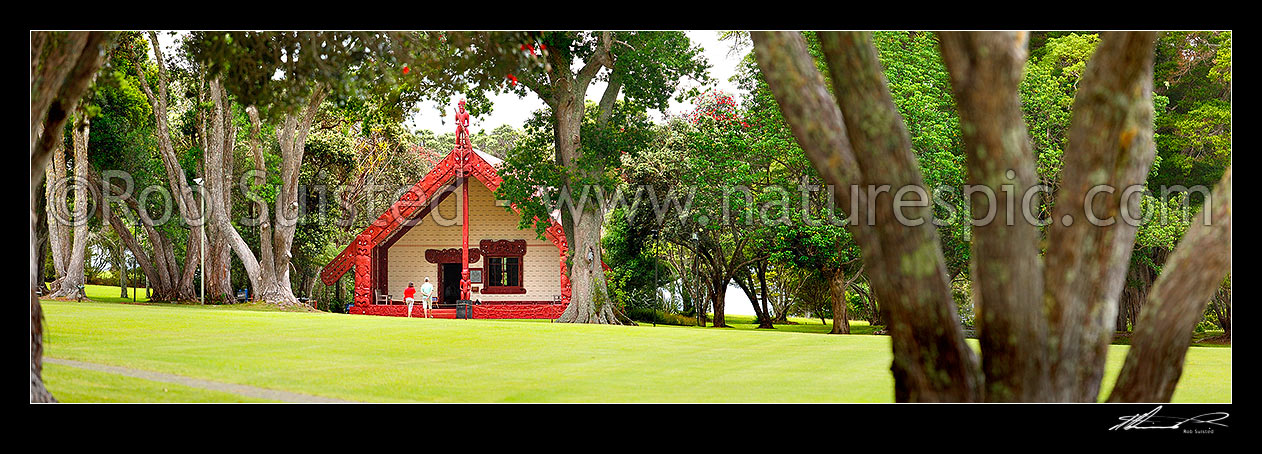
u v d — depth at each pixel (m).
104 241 54.75
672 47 31.12
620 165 34.53
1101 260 6.72
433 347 18.86
